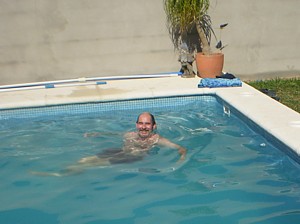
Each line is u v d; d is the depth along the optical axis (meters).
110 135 3.58
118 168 2.96
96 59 5.07
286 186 2.65
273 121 3.30
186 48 4.87
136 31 5.04
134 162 3.04
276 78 5.38
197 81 4.68
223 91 4.23
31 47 4.93
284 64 5.36
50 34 4.91
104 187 2.72
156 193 2.62
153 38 5.08
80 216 2.40
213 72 4.75
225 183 2.72
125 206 2.49
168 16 5.01
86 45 5.01
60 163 3.09
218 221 2.30
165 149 3.21
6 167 3.06
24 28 4.86
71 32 4.95
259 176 2.79
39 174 2.93
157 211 2.43
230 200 2.51
